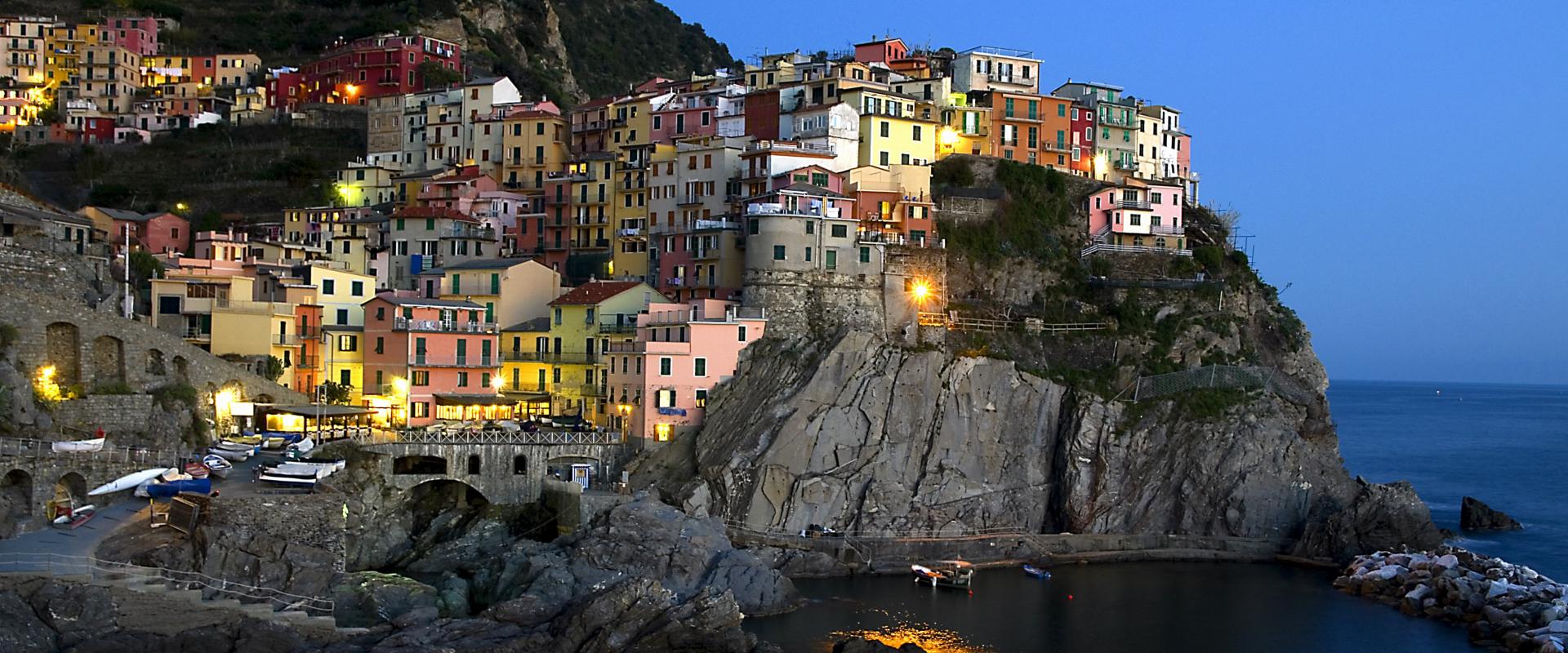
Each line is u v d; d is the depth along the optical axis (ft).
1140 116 638.12
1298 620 366.02
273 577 303.68
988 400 443.32
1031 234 526.57
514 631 293.43
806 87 557.33
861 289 472.85
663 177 536.83
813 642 322.96
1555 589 380.37
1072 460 442.91
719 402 436.35
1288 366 526.98
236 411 418.92
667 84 643.45
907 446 428.56
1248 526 444.96
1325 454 458.09
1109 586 396.78
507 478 408.05
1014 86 625.82
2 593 252.21
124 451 335.26
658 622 299.17
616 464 429.38
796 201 468.75
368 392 466.70
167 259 512.22
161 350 399.85
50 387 356.79
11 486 304.30
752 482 407.85
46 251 402.11
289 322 469.98
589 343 481.05
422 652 268.21
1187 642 341.21
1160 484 447.83
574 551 352.28
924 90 586.45
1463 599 375.25
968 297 500.74
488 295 497.46
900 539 414.00
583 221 562.25
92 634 254.68
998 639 335.67
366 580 320.91
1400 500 437.17
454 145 652.89
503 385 477.77
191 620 270.67
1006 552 424.05
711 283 496.64
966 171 531.91
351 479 373.81
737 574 352.49
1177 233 560.61
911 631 338.75
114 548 290.56
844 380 428.97
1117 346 490.49
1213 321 505.66
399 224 552.41
